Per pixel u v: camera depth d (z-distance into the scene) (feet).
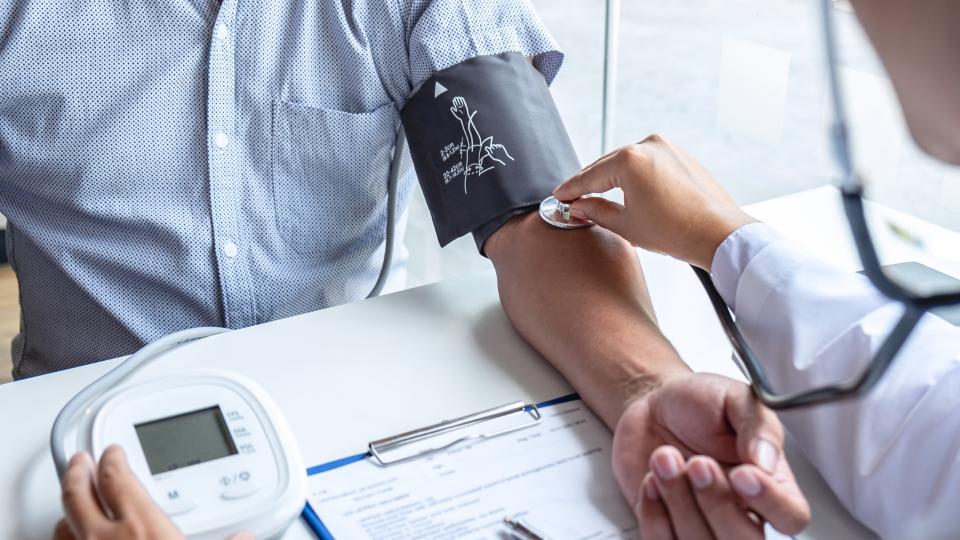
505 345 2.74
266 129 3.51
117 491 1.79
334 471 2.20
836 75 1.52
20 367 3.82
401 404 2.45
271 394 2.48
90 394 2.39
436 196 3.28
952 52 1.25
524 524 2.01
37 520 2.07
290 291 3.69
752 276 2.37
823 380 2.15
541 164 3.15
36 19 3.28
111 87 3.37
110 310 3.51
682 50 5.62
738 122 5.34
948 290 1.75
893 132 3.80
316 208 3.67
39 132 3.36
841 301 2.23
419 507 2.08
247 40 3.44
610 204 2.83
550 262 2.84
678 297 2.95
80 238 3.47
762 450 1.94
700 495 1.88
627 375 2.39
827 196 3.57
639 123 6.08
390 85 3.59
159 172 3.44
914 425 1.98
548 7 6.39
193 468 1.99
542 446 2.29
